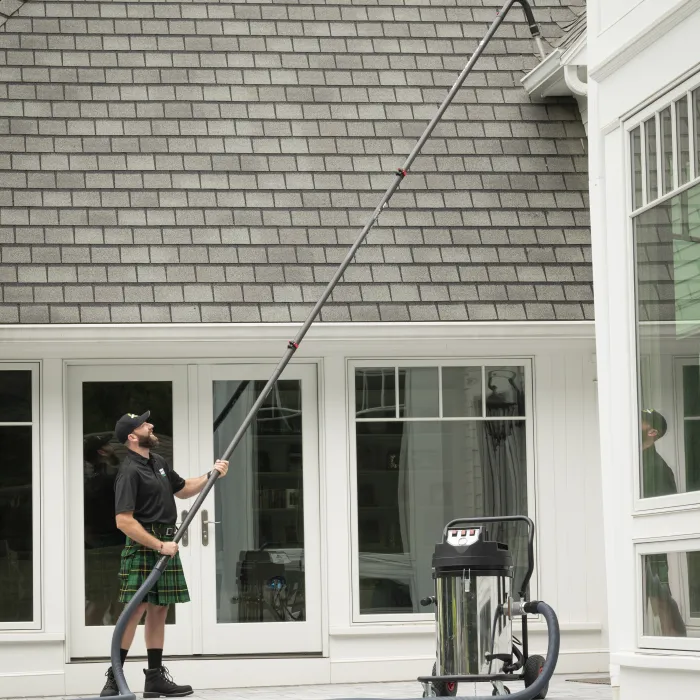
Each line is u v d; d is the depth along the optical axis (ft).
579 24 43.42
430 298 39.68
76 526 38.93
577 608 40.14
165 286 39.04
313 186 41.60
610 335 29.48
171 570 34.45
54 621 38.04
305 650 39.32
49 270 38.83
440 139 42.96
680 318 26.43
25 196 40.09
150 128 42.06
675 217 26.61
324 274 39.88
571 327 39.75
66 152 41.11
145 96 42.73
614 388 29.27
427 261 40.47
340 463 39.68
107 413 39.50
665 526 26.71
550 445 40.55
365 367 40.16
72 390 39.32
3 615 38.06
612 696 30.55
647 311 27.86
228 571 39.50
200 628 39.04
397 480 39.96
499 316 39.58
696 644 25.43
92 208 40.24
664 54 26.94
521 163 42.88
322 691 36.14
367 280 39.86
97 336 37.96
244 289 39.27
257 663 38.60
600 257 30.99
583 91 40.91
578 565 40.27
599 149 31.09
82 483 39.11
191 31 44.50
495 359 40.70
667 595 26.71
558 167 43.06
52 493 38.45
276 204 41.09
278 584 39.65
